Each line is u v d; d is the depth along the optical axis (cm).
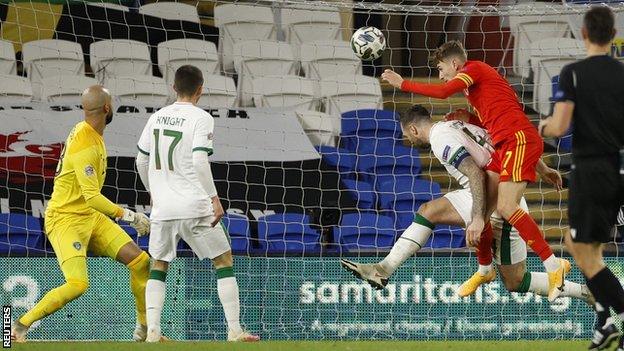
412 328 3394
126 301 3341
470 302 3403
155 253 2827
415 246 2773
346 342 2623
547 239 4288
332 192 4134
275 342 2620
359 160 4338
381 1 5294
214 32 5006
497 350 2358
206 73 4584
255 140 4234
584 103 1998
